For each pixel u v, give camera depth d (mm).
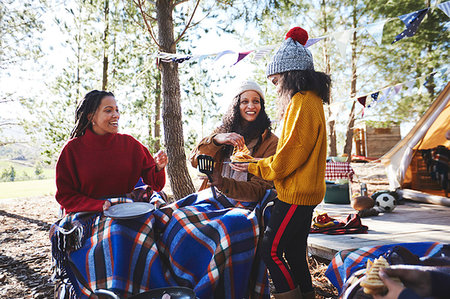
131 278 1995
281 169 1836
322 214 4031
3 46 8227
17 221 6023
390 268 1238
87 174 2438
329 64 10562
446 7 2945
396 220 4543
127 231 2129
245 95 2572
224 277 2055
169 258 2189
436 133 6555
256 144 2607
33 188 13438
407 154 6312
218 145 2459
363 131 15758
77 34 8672
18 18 8180
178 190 5824
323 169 1950
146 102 8469
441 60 8547
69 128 8430
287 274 1960
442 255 1810
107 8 8242
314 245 3371
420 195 5969
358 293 1463
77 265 2113
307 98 1865
